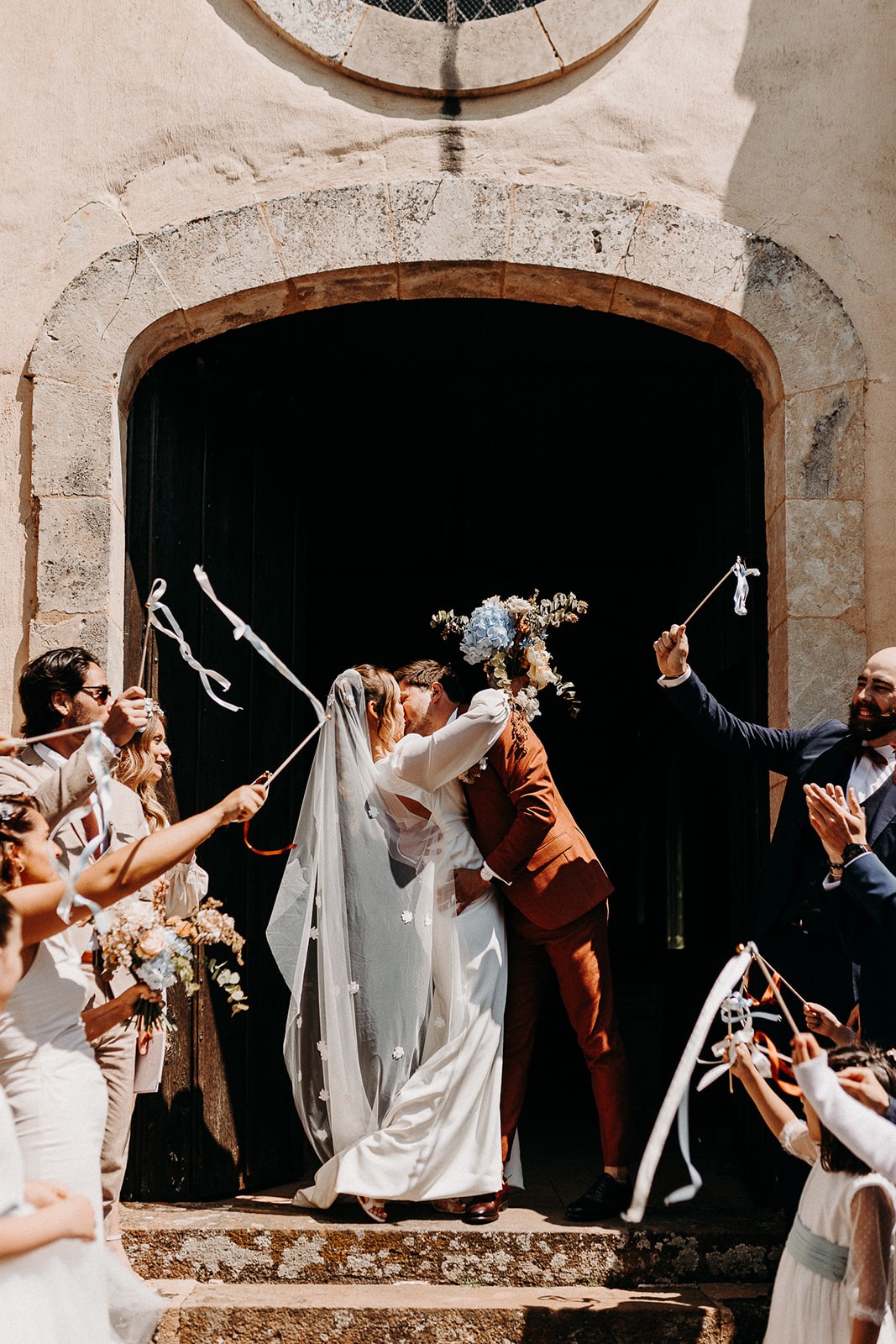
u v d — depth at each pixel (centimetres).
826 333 426
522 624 398
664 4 445
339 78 441
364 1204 371
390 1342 330
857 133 436
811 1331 262
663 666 367
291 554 486
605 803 956
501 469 685
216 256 430
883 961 320
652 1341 330
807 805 347
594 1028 389
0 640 413
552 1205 404
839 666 411
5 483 420
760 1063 294
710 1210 385
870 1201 254
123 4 441
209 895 426
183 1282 356
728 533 485
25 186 432
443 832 394
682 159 437
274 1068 446
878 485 421
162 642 430
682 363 550
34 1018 267
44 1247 220
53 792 290
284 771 471
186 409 452
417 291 446
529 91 441
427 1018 391
